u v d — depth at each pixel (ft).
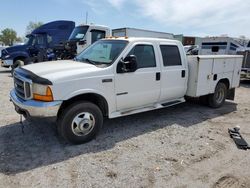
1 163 11.94
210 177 11.32
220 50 53.42
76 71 13.51
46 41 45.93
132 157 12.92
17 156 12.68
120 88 15.21
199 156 13.29
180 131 16.85
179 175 11.39
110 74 14.58
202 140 15.44
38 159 12.44
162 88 17.78
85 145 14.15
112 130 16.61
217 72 21.65
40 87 12.53
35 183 10.46
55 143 14.28
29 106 12.69
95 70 14.05
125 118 19.20
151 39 17.12
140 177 11.10
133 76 15.71
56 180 10.70
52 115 12.64
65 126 13.48
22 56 44.45
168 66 17.99
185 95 20.36
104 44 16.97
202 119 19.72
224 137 16.07
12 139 14.70
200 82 19.92
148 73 16.56
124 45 15.64
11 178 10.75
